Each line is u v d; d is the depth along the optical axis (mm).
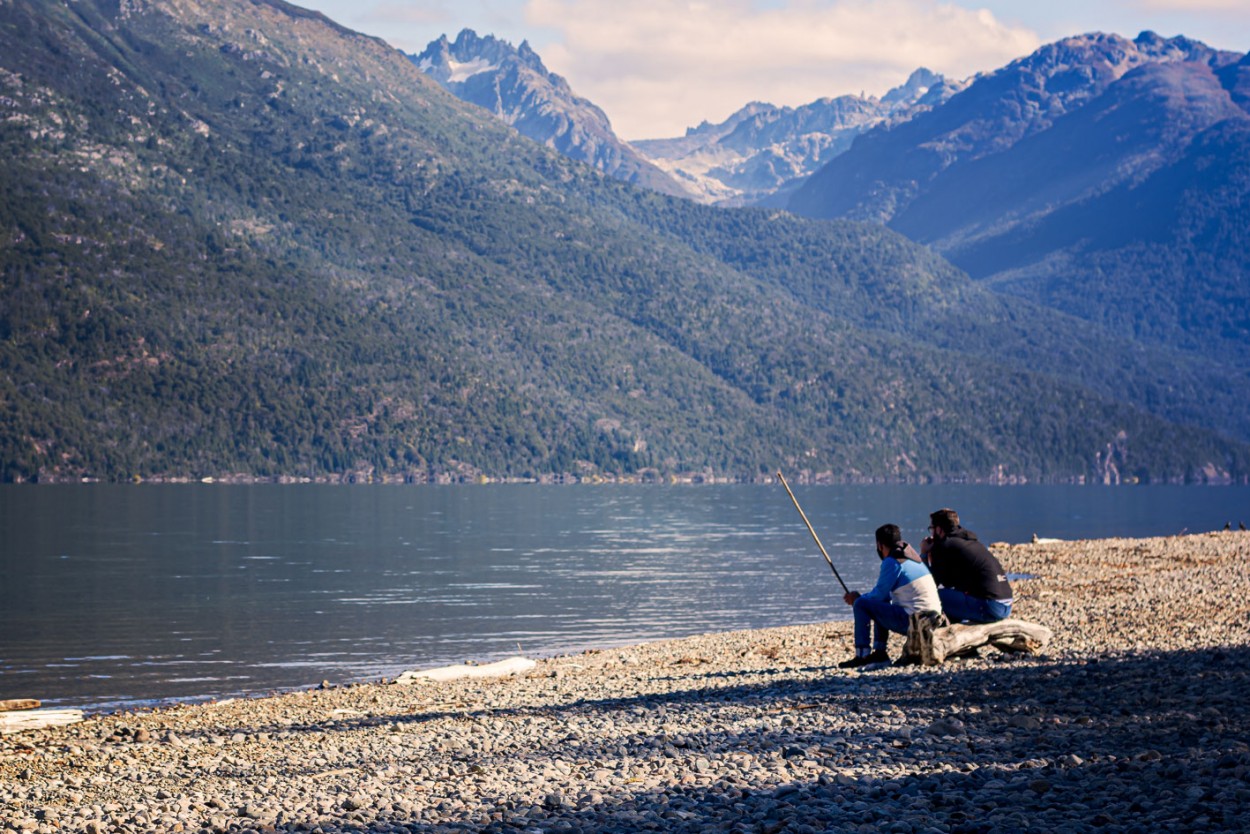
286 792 13297
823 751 13641
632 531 135125
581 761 14336
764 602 63219
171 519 154750
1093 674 19141
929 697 17859
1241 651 21844
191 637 49906
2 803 13641
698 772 12945
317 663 42344
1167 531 136625
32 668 41344
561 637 49406
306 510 183375
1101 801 10219
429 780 13633
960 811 10141
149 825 11789
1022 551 68812
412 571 84375
